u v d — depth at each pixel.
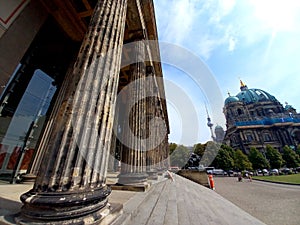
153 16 10.87
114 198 4.59
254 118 96.50
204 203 6.61
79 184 2.41
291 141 87.75
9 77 7.16
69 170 2.40
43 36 10.26
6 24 6.99
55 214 2.05
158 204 4.76
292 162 73.81
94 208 2.39
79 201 2.22
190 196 7.38
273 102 107.88
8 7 7.09
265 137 88.44
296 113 108.94
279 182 33.41
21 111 8.61
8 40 7.06
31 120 9.10
